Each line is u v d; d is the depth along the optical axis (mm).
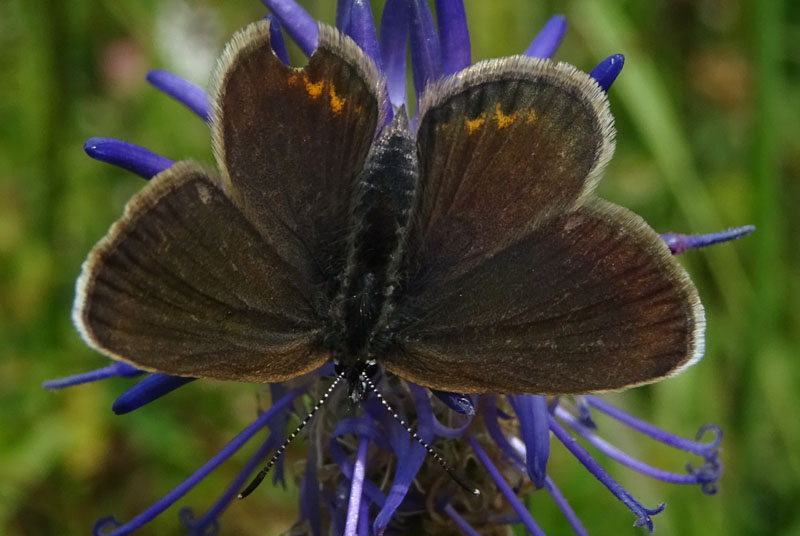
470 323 122
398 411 127
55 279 170
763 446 161
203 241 120
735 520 157
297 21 132
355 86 125
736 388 162
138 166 128
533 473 123
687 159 170
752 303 162
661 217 173
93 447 163
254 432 127
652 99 171
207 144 177
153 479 163
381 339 122
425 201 125
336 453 127
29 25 171
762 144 162
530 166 123
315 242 124
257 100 123
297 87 124
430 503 128
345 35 126
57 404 165
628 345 118
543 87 123
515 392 118
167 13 180
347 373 123
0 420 165
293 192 124
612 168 176
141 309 116
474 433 129
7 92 173
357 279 124
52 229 171
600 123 121
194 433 163
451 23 129
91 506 163
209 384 164
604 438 155
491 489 129
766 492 160
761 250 162
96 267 115
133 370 130
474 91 124
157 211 118
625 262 120
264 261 122
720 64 179
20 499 162
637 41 177
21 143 172
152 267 117
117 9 178
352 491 123
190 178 120
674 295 118
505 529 130
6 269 170
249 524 160
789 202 175
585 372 118
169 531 161
